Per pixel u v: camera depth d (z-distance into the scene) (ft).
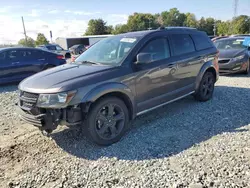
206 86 19.29
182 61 16.49
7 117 18.16
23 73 31.40
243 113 16.30
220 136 12.89
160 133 13.79
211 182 9.04
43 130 12.41
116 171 10.27
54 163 11.27
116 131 13.06
